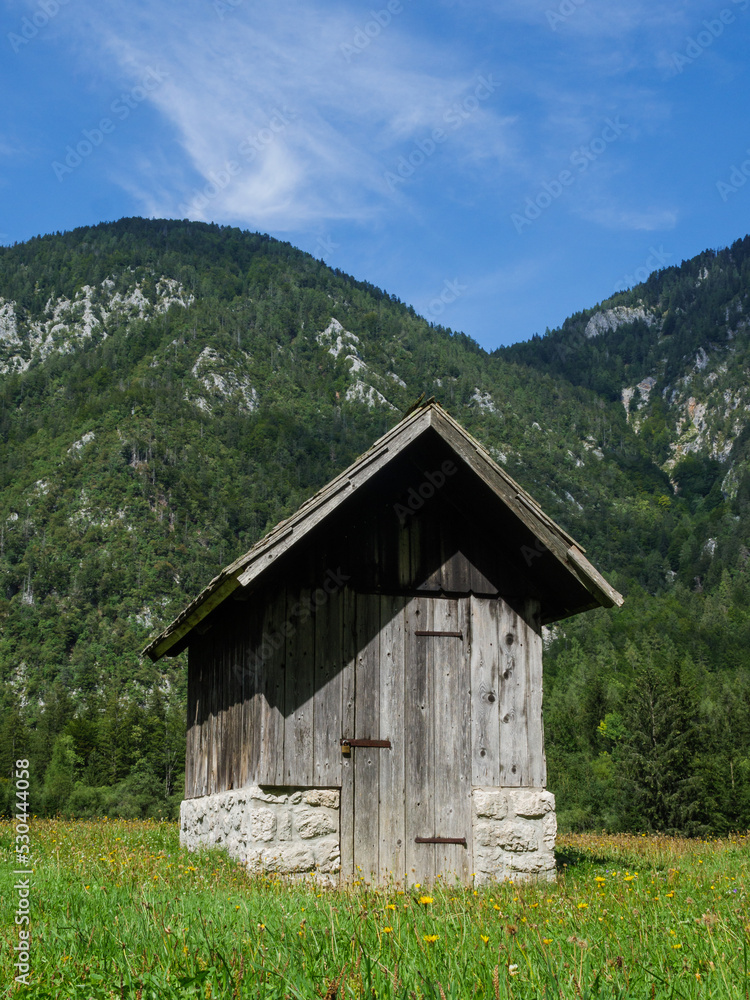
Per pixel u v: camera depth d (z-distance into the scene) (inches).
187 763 582.2
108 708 4793.3
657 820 2308.1
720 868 476.7
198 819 518.0
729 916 248.4
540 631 466.3
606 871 446.0
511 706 451.2
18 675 6190.9
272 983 164.4
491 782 439.5
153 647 552.4
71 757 3235.7
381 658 435.8
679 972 177.2
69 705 4884.4
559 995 155.9
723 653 5374.0
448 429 429.7
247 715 433.1
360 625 436.1
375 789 420.8
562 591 474.3
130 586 7244.1
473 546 463.8
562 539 434.0
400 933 203.9
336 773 416.5
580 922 239.9
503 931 218.1
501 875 426.3
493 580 463.2
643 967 176.1
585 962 183.5
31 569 7288.4
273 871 390.3
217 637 517.0
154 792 2960.1
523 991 163.6
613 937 212.2
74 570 7391.7
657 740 2420.0
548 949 195.8
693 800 2314.2
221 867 397.4
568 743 3356.3
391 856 416.2
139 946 196.4
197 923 214.8
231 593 422.0
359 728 424.8
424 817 425.4
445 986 161.0
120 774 3348.9
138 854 447.8
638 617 6432.1
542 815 439.5
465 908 260.5
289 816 405.1
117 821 855.1
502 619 460.1
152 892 280.2
